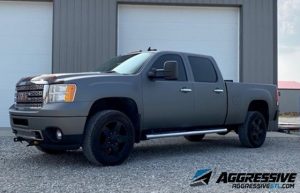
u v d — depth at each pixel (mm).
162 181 5840
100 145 6738
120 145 7008
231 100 8906
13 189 5348
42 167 6824
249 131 9359
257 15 14281
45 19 13977
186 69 8156
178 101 7848
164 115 7648
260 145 9633
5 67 13891
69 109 6430
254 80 14234
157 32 14281
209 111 8438
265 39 14297
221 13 14484
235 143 10398
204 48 14438
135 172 6434
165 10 14305
